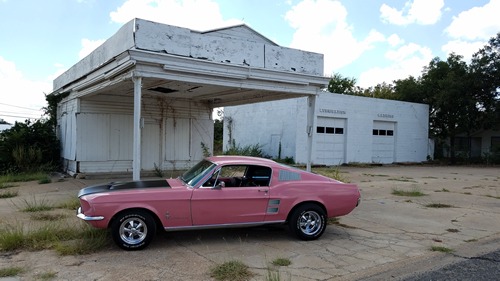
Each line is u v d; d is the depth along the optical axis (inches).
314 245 259.0
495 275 207.5
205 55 395.5
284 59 454.6
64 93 650.8
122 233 232.8
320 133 995.3
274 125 1029.2
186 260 220.5
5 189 475.8
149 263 213.8
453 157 1307.8
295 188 265.9
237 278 193.5
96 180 567.5
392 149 1178.0
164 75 369.7
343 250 249.6
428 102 1328.7
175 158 689.6
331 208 273.3
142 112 650.2
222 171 264.8
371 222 334.0
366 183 625.9
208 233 281.6
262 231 291.9
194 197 241.9
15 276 190.1
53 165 686.5
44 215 322.3
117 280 188.1
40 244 238.7
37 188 486.6
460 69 1277.1
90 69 501.0
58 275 192.5
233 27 510.0
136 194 233.3
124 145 639.1
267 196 257.4
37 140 677.9
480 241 278.7
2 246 231.1
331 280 196.2
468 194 519.2
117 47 399.5
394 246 261.4
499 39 1196.5
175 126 687.1
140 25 356.2
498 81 1200.8
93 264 210.1
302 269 211.5
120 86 488.4
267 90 447.8
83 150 601.6
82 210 235.8
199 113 713.6
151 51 357.1
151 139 663.1
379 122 1139.3
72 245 232.8
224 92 564.7
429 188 578.9
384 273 208.4
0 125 1299.2
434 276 205.0
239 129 1159.0
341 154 1041.5
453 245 267.0
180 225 242.1
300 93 479.2
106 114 621.0
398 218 352.8
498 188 593.3
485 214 378.0
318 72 482.3
